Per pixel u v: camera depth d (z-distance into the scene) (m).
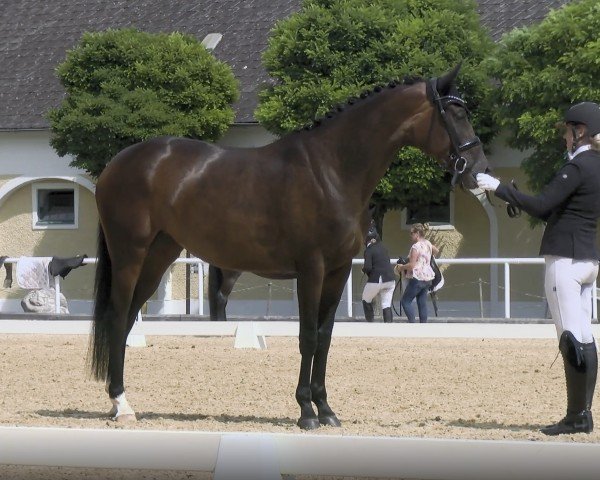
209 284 18.02
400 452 4.83
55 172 32.72
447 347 16.61
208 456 4.93
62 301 26.25
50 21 36.94
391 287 20.98
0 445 5.08
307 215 9.05
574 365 8.84
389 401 11.33
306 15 26.67
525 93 24.69
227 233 9.34
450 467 4.79
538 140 24.58
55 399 11.44
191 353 15.83
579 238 8.88
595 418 10.06
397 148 9.23
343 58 26.39
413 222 30.12
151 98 28.50
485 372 13.63
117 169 9.84
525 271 28.75
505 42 25.42
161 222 9.66
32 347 16.59
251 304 30.69
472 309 29.16
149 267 10.07
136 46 28.86
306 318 9.14
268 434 4.91
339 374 13.48
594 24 23.94
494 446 4.75
